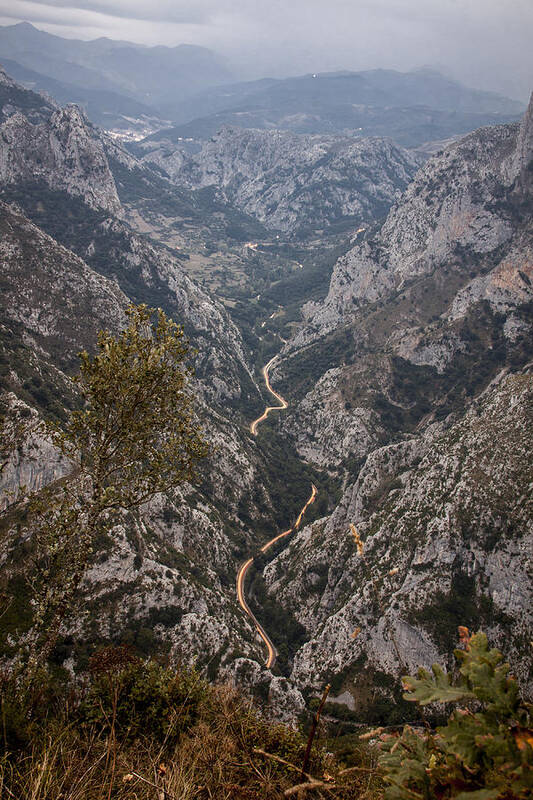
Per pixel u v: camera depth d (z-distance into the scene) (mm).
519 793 3404
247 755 7973
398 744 4766
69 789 7004
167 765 7852
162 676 12664
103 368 18922
